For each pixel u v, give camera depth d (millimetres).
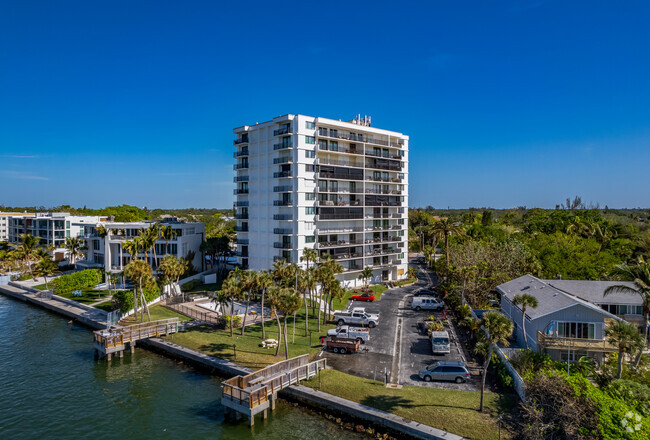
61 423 32750
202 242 92500
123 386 39375
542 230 110625
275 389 34094
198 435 31031
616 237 94938
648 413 28047
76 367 44094
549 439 27016
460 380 36188
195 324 54188
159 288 68125
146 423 32719
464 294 63688
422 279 91375
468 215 162500
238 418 32719
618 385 30469
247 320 56250
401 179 90250
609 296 47719
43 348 50094
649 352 42719
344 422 32000
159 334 49688
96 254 96938
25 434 31203
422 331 52031
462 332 51344
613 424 25828
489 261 69875
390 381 36719
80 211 194125
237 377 34750
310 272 53250
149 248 73000
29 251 90125
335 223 77625
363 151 82188
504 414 30234
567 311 40375
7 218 153250
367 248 83375
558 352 40375
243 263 82812
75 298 71812
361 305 66375
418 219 163500
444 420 29703
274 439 30281
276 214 75500
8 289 83688
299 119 71875
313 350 44688
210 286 78562
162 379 40875
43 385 39656
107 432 31500
